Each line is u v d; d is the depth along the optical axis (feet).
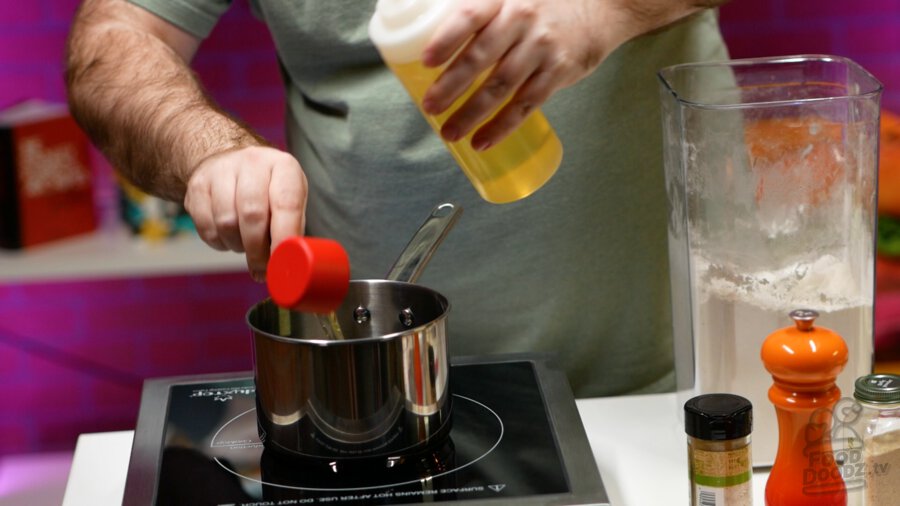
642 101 5.43
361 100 5.51
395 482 3.67
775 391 3.54
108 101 5.19
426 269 5.58
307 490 3.64
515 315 5.65
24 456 11.02
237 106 10.44
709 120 3.88
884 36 10.53
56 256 9.06
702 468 3.40
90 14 5.73
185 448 3.98
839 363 3.45
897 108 10.69
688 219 4.02
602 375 5.77
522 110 3.65
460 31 3.33
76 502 3.95
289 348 3.69
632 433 4.39
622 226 5.53
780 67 4.54
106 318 10.83
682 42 5.45
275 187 4.02
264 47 10.30
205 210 4.22
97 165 10.15
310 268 3.34
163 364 11.00
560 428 4.01
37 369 10.91
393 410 3.74
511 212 5.46
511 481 3.64
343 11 5.47
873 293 4.05
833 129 3.85
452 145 3.83
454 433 4.02
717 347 4.06
